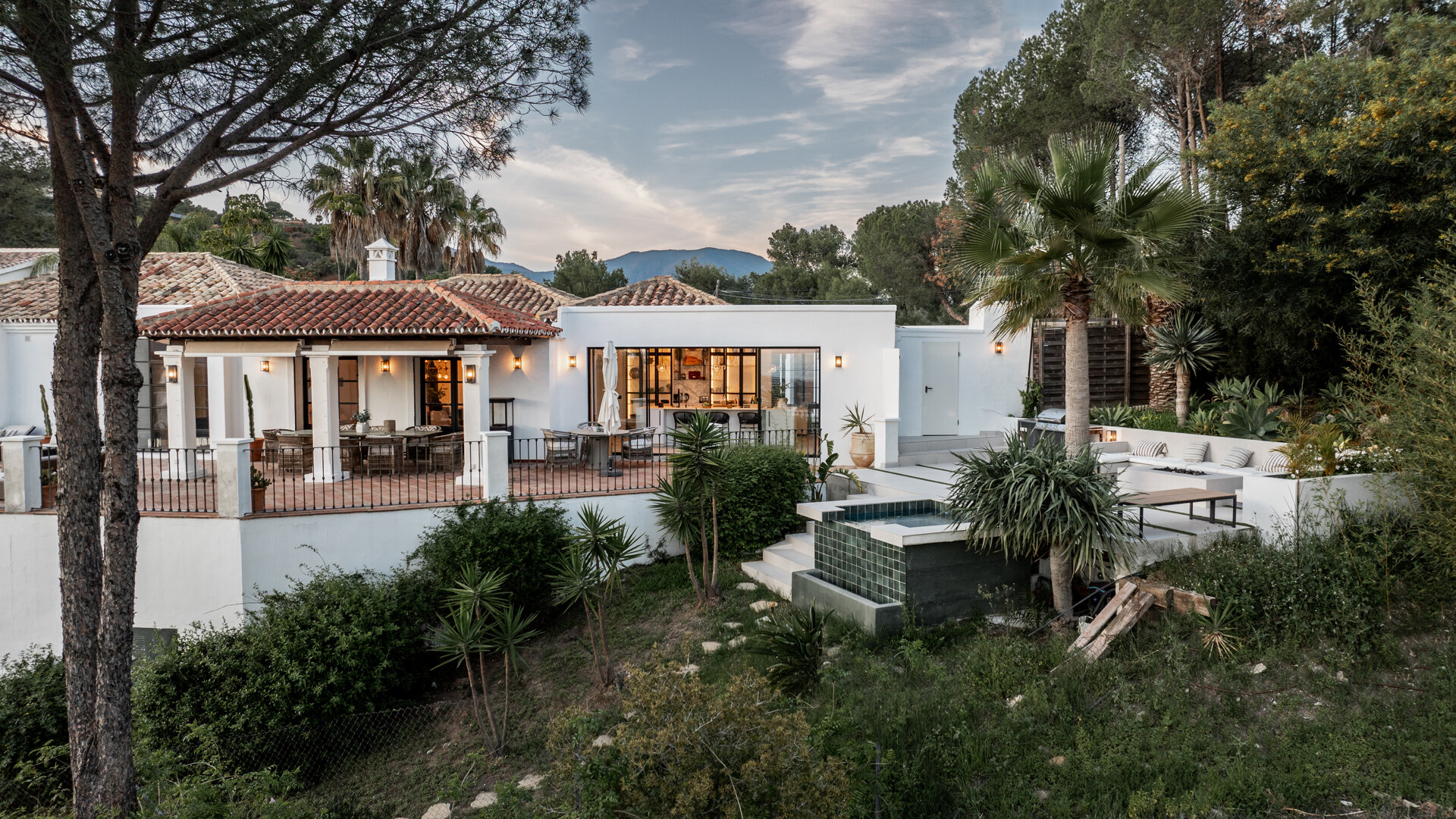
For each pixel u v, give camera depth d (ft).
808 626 21.04
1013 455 25.00
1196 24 56.95
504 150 26.99
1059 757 18.01
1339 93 39.55
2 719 26.76
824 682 21.71
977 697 20.38
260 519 32.83
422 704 28.86
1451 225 32.94
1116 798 16.22
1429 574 22.04
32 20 17.07
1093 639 22.68
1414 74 36.06
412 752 26.32
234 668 27.25
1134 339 57.72
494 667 30.32
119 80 19.10
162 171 23.17
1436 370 21.97
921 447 50.70
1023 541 23.72
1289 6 56.49
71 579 21.81
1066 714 19.13
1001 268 28.71
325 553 33.91
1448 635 20.51
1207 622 21.61
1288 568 22.39
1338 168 35.96
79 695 21.81
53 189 21.97
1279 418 39.47
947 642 24.79
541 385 50.47
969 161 85.35
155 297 55.26
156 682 26.50
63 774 26.50
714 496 31.94
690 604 31.78
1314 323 39.32
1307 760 16.61
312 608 28.78
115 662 21.53
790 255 137.80
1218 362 50.06
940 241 96.37
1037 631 24.52
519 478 43.01
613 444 45.83
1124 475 35.96
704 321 51.01
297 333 41.06
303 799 24.16
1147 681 20.10
